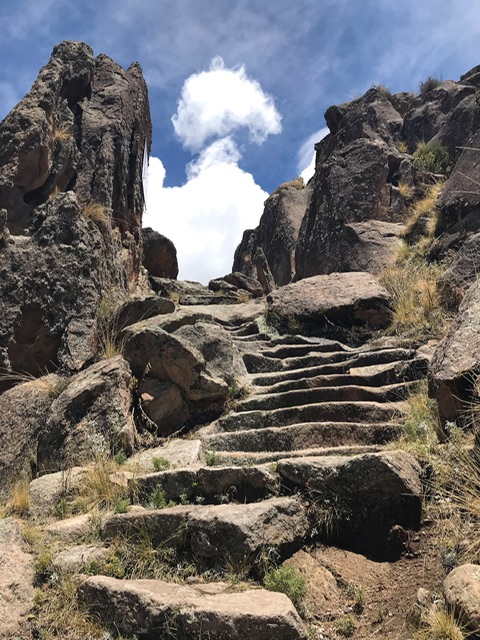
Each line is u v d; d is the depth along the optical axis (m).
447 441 4.28
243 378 6.74
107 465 4.74
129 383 5.86
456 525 3.38
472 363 4.29
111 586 3.10
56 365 7.02
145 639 2.88
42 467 5.24
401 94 16.52
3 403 6.02
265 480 3.95
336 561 3.43
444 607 2.69
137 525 3.69
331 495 3.74
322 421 5.33
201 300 13.47
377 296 8.22
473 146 9.31
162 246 15.27
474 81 15.17
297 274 14.77
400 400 5.59
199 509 3.57
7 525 3.73
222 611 2.72
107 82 12.10
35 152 8.70
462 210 9.01
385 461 3.61
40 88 9.46
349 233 11.82
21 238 7.86
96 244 7.98
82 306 7.29
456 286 7.34
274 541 3.38
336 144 16.50
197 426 5.82
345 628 2.89
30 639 2.99
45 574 3.42
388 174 13.34
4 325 7.12
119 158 11.04
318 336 8.39
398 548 3.41
